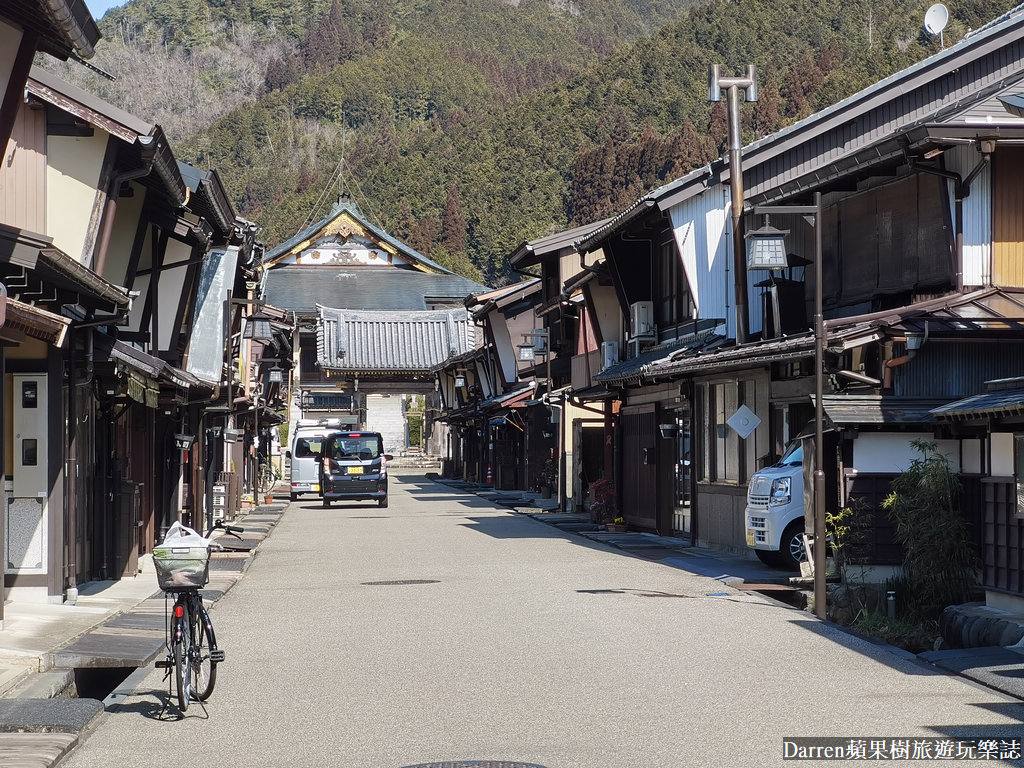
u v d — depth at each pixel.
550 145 128.12
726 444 21.17
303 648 11.34
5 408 13.80
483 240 120.44
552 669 9.93
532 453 46.00
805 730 7.65
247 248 25.70
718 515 21.20
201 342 24.77
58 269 11.09
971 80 20.53
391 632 12.21
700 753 7.07
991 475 13.02
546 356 38.19
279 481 64.12
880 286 17.83
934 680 9.36
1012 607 12.59
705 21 141.25
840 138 21.28
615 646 11.02
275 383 48.72
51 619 12.75
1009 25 20.12
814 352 15.05
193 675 8.69
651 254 27.23
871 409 15.06
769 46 137.25
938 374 15.60
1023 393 12.25
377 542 24.45
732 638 11.43
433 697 8.92
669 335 26.02
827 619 13.60
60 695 9.71
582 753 7.12
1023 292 15.59
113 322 14.40
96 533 16.94
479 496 45.78
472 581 16.78
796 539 17.03
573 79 141.50
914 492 14.40
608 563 19.09
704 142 109.12
